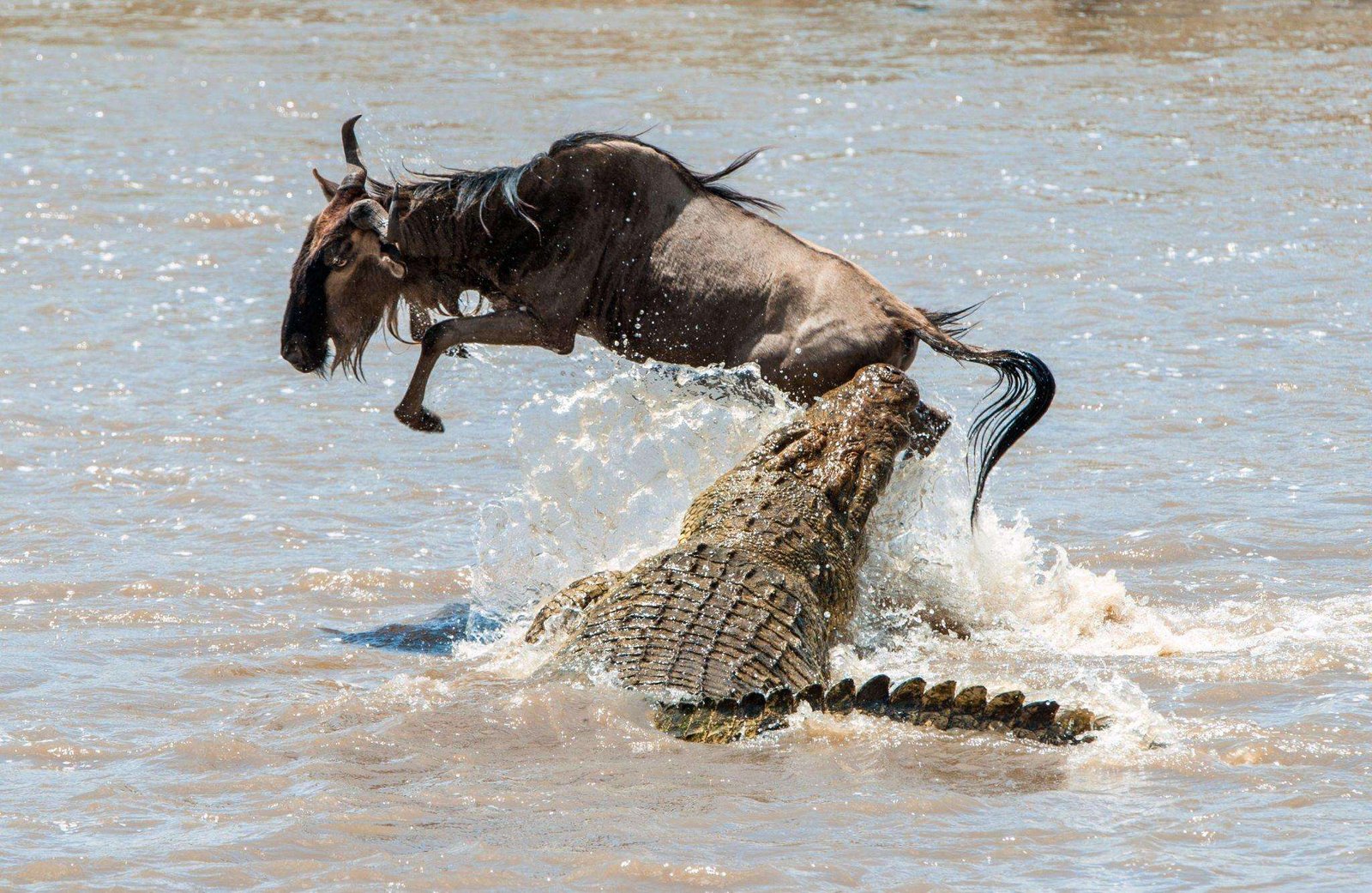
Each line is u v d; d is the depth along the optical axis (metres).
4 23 109.62
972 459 33.53
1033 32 107.56
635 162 29.84
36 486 35.62
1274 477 35.69
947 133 75.69
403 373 45.16
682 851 18.84
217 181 66.00
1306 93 84.56
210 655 26.89
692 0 121.25
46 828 19.78
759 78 89.50
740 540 27.59
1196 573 30.55
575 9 117.00
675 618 25.22
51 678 25.42
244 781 21.23
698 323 29.77
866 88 86.81
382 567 31.42
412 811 20.05
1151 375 43.22
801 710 22.92
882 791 20.64
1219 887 17.94
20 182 65.44
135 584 30.05
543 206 29.66
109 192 63.97
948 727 22.62
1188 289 51.16
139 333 47.59
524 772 21.36
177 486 35.84
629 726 22.67
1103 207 61.88
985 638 28.39
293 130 75.31
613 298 30.16
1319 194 63.28
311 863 18.73
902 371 30.44
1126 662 26.34
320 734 22.67
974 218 60.16
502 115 77.81
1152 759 21.73
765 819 19.80
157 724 23.58
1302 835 19.27
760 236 29.91
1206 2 119.19
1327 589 29.44
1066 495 35.06
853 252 55.56
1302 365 43.66
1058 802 20.39
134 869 18.61
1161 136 74.62
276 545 32.69
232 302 51.00
